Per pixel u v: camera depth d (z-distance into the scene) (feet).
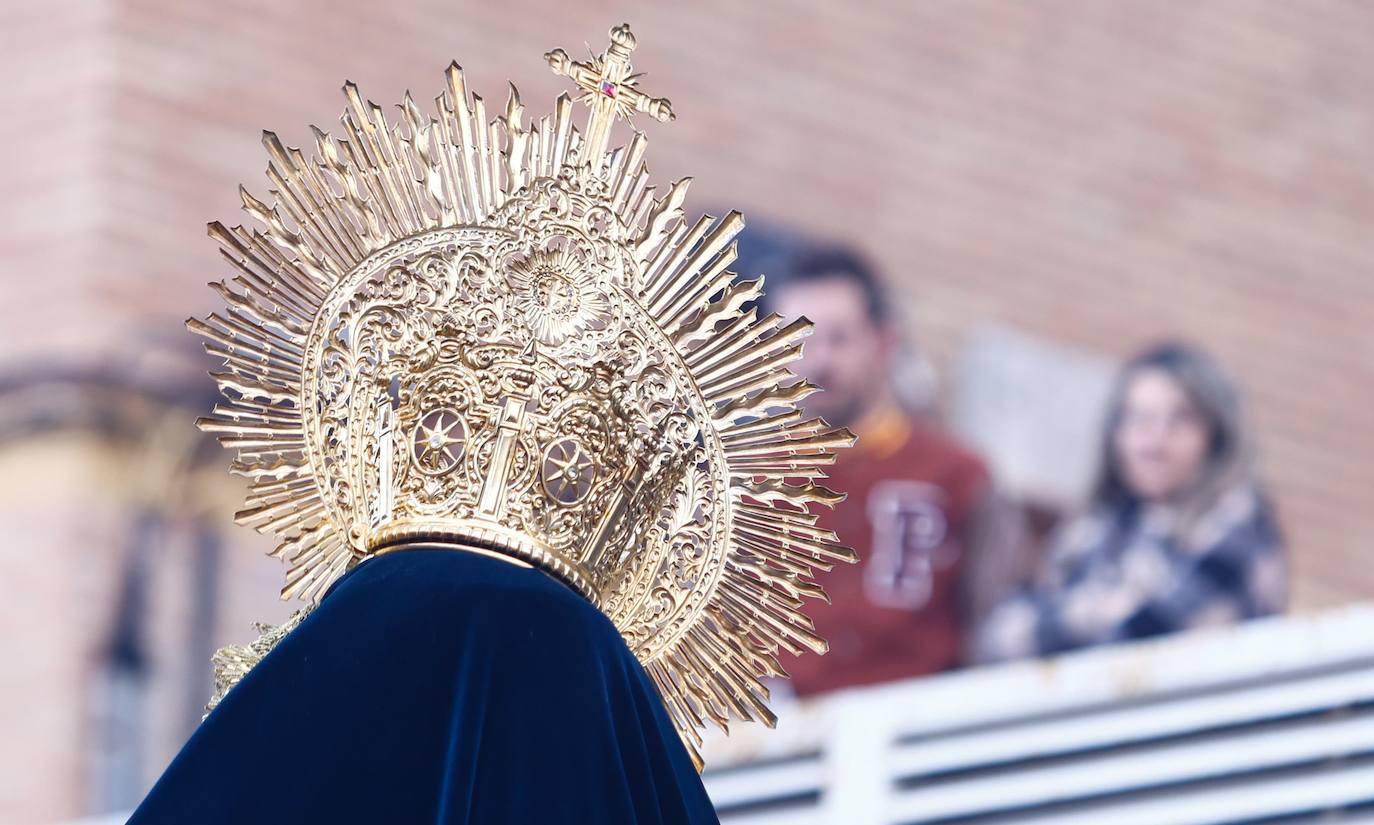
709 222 27.48
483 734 23.91
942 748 57.06
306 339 27.35
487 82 99.09
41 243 89.92
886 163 104.17
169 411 88.02
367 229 27.37
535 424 26.50
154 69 92.99
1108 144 108.47
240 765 23.57
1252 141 111.04
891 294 101.24
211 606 86.33
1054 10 109.29
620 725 24.89
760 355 27.61
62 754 82.89
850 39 105.40
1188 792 54.70
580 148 27.53
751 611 27.76
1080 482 97.71
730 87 102.63
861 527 92.12
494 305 26.91
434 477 26.48
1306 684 54.49
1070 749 56.03
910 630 89.25
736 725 58.70
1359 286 110.22
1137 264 106.93
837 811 56.70
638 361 27.20
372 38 97.45
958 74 106.63
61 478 85.92
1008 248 104.83
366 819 23.32
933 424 97.45
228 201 93.09
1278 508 103.81
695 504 27.76
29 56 92.79
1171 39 110.83
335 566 27.71
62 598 84.58
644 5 102.27
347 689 24.07
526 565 25.98
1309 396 107.45
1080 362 103.09
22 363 87.81
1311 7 114.52
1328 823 53.11
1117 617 92.84
